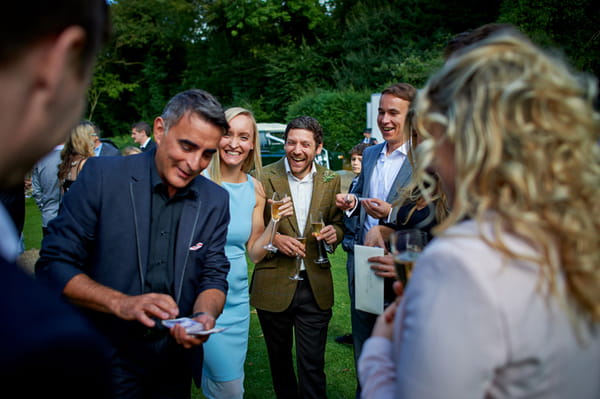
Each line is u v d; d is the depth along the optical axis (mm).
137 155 1739
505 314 677
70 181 4121
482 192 740
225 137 2477
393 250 1222
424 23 19906
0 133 459
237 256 2467
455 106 773
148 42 28203
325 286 2725
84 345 422
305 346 2725
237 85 26125
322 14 25844
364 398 913
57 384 398
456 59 823
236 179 2592
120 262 1618
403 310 903
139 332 1629
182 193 1732
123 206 1624
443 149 848
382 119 2898
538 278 698
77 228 1592
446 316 702
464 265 699
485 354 679
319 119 17188
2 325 386
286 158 2930
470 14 19812
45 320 412
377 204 2441
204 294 1747
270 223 2582
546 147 707
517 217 694
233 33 24562
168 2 26688
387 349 982
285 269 2682
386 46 20703
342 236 2941
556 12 12812
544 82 712
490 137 718
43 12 451
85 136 4148
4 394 374
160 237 1708
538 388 697
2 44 434
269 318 2725
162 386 1744
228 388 2400
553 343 696
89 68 538
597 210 705
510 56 762
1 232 494
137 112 30734
